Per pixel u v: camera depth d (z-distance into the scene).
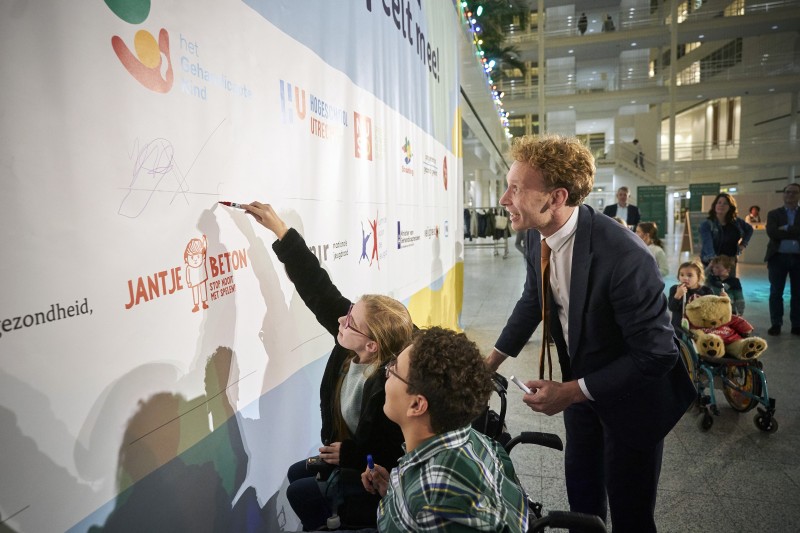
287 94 1.93
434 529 0.90
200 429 1.45
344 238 2.48
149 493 1.26
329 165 2.31
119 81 1.15
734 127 29.52
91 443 1.09
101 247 1.11
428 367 1.01
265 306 1.80
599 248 1.57
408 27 3.65
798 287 5.42
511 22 17.31
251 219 1.71
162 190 1.29
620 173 24.30
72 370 1.04
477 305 7.45
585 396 1.58
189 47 1.39
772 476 2.70
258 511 1.76
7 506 0.92
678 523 2.31
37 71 0.96
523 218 1.59
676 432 3.28
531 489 2.61
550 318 1.81
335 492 1.47
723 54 28.78
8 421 0.91
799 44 22.31
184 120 1.37
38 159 0.96
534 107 22.52
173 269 1.33
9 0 0.91
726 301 3.55
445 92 5.21
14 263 0.92
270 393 1.84
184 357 1.38
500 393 1.77
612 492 1.71
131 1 1.18
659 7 22.19
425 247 4.23
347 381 1.67
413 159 3.81
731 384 3.43
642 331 1.51
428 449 1.01
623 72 23.05
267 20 1.78
